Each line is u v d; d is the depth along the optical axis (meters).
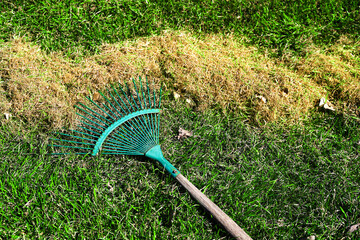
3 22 1.79
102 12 1.86
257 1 1.92
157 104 1.69
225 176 1.53
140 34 1.86
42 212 1.40
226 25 1.90
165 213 1.43
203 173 1.52
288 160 1.57
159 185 1.48
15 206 1.40
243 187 1.49
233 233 1.33
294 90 1.70
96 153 1.53
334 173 1.53
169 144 1.59
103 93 1.70
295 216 1.44
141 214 1.42
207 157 1.56
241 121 1.65
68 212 1.41
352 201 1.46
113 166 1.53
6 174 1.47
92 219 1.40
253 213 1.44
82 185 1.47
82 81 1.70
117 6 1.87
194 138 1.61
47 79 1.68
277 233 1.41
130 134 1.57
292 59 1.79
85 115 1.64
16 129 1.59
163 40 1.82
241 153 1.59
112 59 1.75
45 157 1.53
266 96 1.68
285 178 1.52
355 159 1.56
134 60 1.76
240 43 1.86
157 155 1.52
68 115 1.62
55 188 1.45
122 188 1.49
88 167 1.52
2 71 1.67
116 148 1.54
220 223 1.35
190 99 1.70
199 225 1.41
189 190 1.41
